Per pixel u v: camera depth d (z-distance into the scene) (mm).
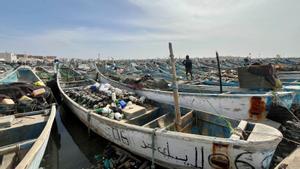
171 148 4656
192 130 6324
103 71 20203
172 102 8391
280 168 4117
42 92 8312
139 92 9836
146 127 5129
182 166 4762
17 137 5699
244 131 4406
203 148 4230
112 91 9344
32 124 5953
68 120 9961
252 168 3998
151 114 7484
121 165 5430
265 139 3799
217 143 4023
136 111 6891
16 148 4613
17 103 7137
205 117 6125
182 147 4477
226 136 5504
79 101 9109
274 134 3977
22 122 6078
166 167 5129
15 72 15234
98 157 6191
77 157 6383
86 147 7055
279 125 6621
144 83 10805
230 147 3939
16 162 4547
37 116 6730
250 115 6664
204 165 4406
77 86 13273
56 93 14836
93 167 5727
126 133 5480
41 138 4703
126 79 11617
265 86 7551
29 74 15969
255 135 4023
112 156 6066
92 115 6676
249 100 6535
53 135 8117
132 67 26344
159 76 16719
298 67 16531
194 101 7895
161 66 27266
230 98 6918
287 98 6652
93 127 6969
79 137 7906
